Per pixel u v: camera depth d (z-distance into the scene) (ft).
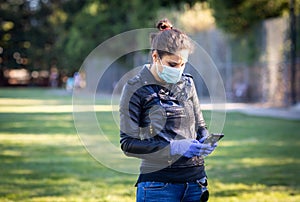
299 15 109.09
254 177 39.63
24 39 303.48
